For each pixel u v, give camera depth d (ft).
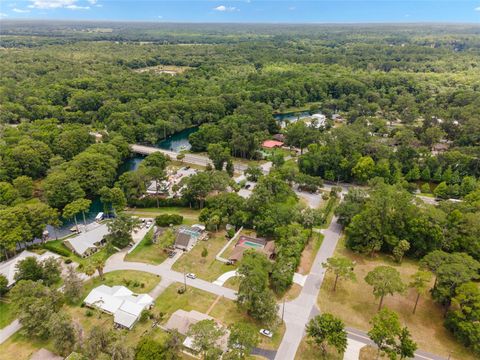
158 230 338.75
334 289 261.85
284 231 304.09
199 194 390.21
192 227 342.23
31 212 315.78
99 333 193.98
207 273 279.49
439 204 334.44
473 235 280.51
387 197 312.29
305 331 221.87
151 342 191.21
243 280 231.71
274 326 218.38
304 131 559.38
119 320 223.92
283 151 567.18
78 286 239.71
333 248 314.55
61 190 380.78
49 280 257.55
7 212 303.89
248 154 542.98
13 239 288.51
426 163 457.68
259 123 620.08
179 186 407.85
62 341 195.52
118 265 290.15
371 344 214.28
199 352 195.83
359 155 453.58
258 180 411.13
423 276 231.50
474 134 527.81
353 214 331.16
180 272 280.72
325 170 459.73
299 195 418.72
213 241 324.39
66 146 496.23
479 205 318.86
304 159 472.85
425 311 241.55
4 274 263.70
